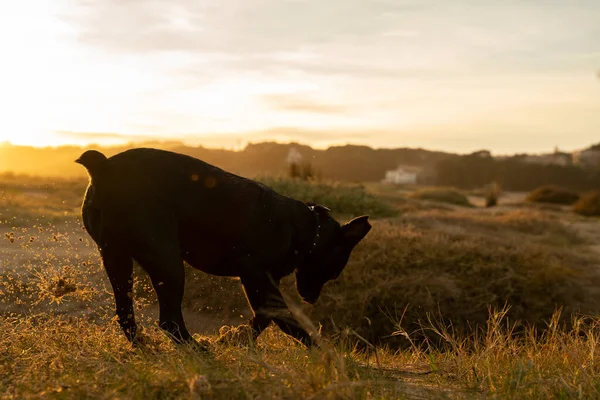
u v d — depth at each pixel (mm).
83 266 7789
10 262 8273
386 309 10398
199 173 4965
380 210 21953
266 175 23844
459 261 11883
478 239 14094
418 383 4613
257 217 5184
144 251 4637
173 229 4777
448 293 10891
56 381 3588
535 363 5000
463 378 4793
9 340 4621
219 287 10133
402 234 13117
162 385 3477
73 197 25203
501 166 117188
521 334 10508
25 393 3391
